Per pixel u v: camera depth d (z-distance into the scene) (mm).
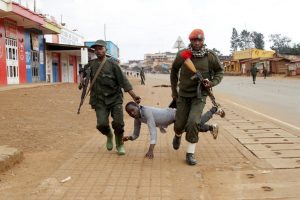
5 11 22984
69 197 4738
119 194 4816
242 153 6773
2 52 24625
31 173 5715
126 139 6770
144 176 5535
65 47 34031
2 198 4738
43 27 29828
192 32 6074
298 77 58812
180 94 6281
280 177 5418
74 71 42812
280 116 12219
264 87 30922
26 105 13492
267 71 71625
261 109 14320
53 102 14852
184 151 7035
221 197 4730
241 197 4711
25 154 6836
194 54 6086
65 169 5879
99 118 6613
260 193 4828
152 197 4707
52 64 35656
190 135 6070
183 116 6348
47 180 5336
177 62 6234
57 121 10453
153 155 6652
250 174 5578
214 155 6691
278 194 4777
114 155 6762
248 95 21984
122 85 6453
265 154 6645
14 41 26719
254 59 81938
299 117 11969
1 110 11984
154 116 6520
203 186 5129
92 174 5633
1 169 5656
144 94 22453
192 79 6047
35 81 30969
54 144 7672
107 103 6555
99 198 4691
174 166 6051
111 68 6492
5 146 6582
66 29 46094
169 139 8141
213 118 11344
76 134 8758
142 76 39406
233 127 9586
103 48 6473
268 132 8812
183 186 5141
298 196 4695
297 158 6367
